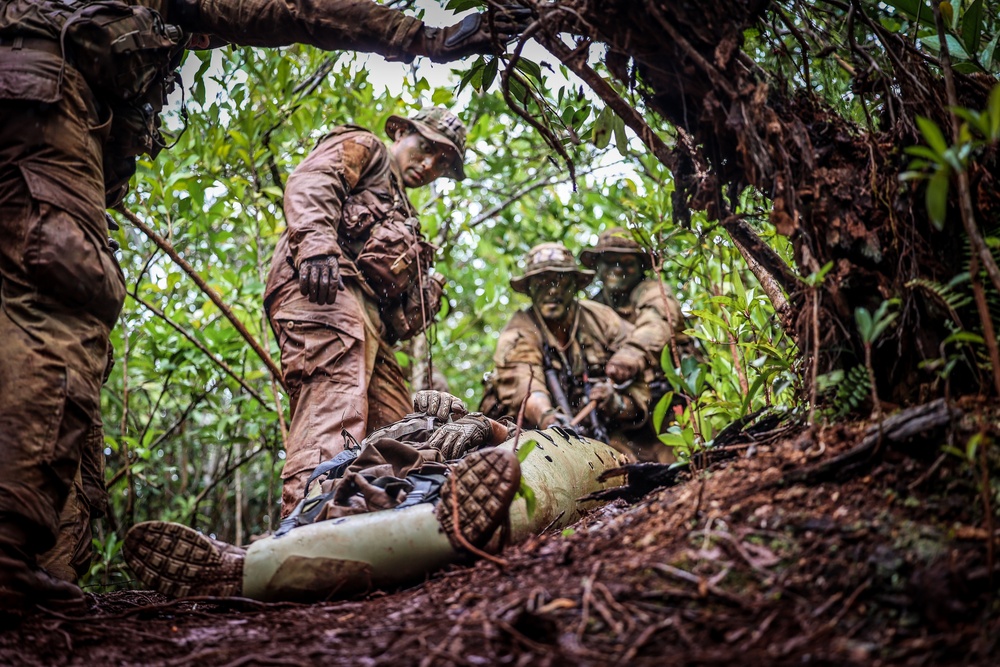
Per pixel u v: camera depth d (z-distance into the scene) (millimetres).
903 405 2764
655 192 5441
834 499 2418
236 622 2742
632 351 5621
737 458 2936
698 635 2094
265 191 5504
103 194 3229
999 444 2348
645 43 3039
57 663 2514
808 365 3014
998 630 1961
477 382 8531
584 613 2195
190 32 4090
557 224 7434
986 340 2295
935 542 2191
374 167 4941
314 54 6121
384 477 3156
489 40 3830
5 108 3023
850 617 2092
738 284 4129
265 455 7395
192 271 4930
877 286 2799
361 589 2855
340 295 4660
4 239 2969
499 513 2807
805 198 2861
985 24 3635
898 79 3027
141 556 2840
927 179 2773
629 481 3354
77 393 2943
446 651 2162
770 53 3248
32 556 2846
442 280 5258
